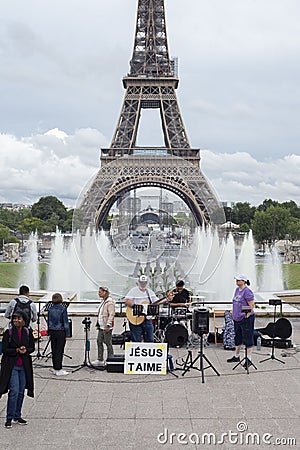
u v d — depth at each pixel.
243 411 16.12
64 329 20.17
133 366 20.12
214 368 19.94
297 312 32.12
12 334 15.11
